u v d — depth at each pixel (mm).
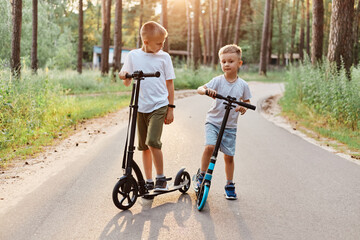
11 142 6746
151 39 3986
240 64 4285
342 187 4926
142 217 3678
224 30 47531
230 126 4285
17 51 12336
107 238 3182
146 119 4137
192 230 3418
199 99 16766
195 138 7965
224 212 3914
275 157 6566
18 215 3621
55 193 4285
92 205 3955
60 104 11180
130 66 4121
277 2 59219
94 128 8844
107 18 26234
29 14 26938
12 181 4691
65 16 54375
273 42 63062
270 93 21359
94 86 20984
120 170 5328
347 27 12258
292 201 4340
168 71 4129
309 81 12961
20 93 9484
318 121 10922
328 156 6754
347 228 3604
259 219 3766
